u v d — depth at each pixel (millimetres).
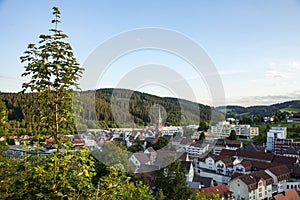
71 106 3119
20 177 3270
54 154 3217
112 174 3375
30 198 3129
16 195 3184
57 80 3178
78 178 3221
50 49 3227
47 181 3098
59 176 3199
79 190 3172
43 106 3271
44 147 3344
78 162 3387
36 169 3062
